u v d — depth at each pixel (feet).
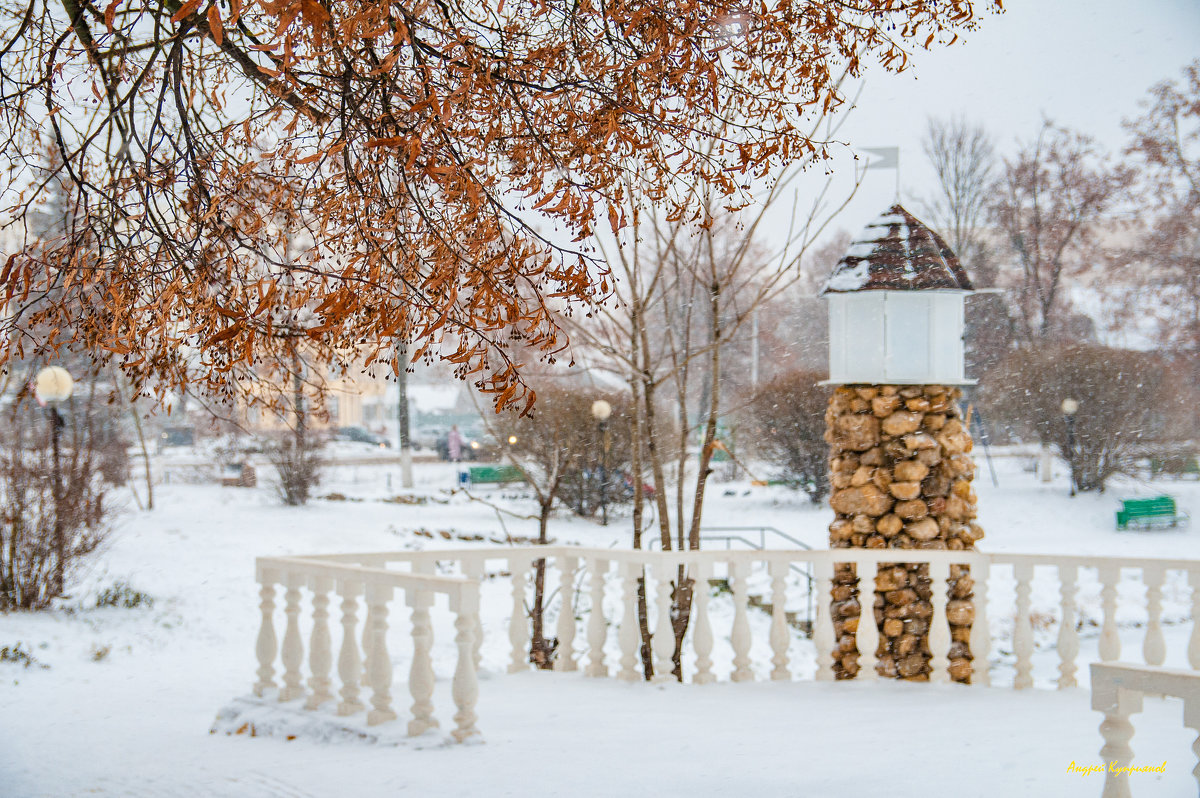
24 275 16.60
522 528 69.36
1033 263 107.45
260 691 21.52
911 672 26.27
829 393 77.97
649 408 29.60
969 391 105.40
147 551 53.57
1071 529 70.13
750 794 13.73
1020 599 24.34
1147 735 17.29
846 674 26.99
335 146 14.35
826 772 14.89
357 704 19.52
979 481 86.07
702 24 15.92
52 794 15.97
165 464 103.09
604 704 21.63
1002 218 108.27
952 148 110.63
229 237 16.84
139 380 17.85
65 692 27.12
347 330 16.12
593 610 25.52
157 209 16.57
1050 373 78.28
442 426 166.09
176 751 18.72
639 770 15.31
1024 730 18.12
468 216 14.52
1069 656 23.86
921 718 19.88
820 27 15.92
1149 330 98.48
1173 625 46.37
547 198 14.44
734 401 83.71
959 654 26.40
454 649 38.81
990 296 107.14
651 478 72.43
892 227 29.14
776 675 24.72
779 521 74.49
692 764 15.67
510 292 14.43
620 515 74.08
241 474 86.22
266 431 78.95
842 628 27.25
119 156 16.28
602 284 14.52
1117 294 100.68
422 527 67.51
